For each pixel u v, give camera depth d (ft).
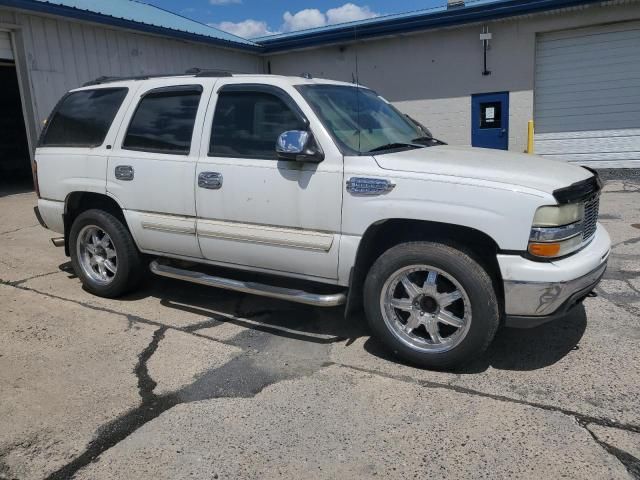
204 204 14.57
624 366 12.19
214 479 8.96
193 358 13.28
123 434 10.24
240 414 10.82
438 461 9.23
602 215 27.73
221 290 18.34
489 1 49.98
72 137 17.61
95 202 17.62
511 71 46.26
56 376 12.45
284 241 13.34
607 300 16.24
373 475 8.95
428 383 11.80
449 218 11.46
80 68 40.06
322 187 12.71
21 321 15.70
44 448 9.86
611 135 44.62
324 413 10.77
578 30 43.75
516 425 10.12
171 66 48.37
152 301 17.31
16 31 35.96
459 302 12.10
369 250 13.01
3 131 52.01
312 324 15.30
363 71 53.36
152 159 15.46
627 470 8.84
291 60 57.98
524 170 11.97
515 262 11.10
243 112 14.15
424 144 15.20
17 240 25.85
